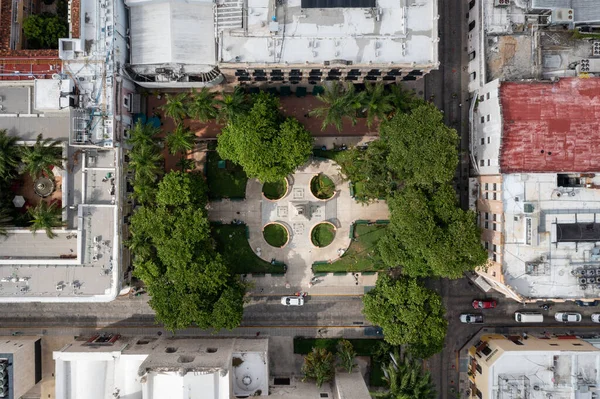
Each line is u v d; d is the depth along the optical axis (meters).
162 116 61.34
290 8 51.56
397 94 55.25
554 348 57.31
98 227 55.34
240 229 62.62
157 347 58.50
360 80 58.25
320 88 61.00
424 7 51.75
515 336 62.53
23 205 60.62
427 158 51.59
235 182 62.12
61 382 57.28
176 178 54.12
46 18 57.16
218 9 52.19
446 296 64.12
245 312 63.59
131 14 54.47
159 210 54.41
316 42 51.72
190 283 54.38
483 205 57.22
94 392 57.66
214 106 56.22
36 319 63.38
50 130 55.59
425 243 52.47
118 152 54.41
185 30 53.84
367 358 64.25
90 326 63.41
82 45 51.34
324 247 62.97
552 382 57.06
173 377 52.28
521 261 52.91
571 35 54.56
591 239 52.25
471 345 64.25
